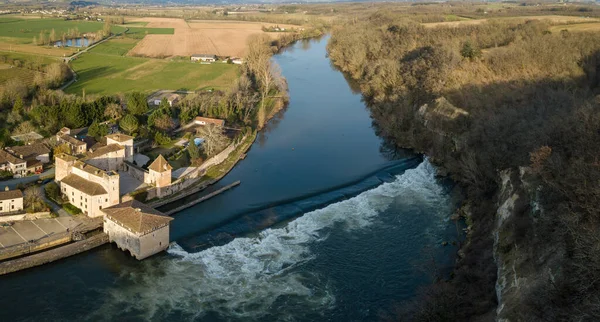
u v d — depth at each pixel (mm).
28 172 151375
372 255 117625
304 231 128250
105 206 129125
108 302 100938
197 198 146750
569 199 97938
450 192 151625
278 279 108938
